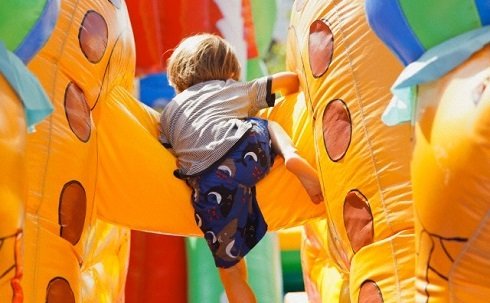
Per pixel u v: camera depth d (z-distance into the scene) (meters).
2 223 1.73
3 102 1.80
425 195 1.83
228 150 2.73
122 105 2.87
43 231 2.25
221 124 2.79
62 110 2.41
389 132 2.28
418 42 1.92
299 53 2.84
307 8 2.80
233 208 2.71
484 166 1.66
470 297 1.78
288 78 2.98
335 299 2.85
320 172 2.61
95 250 2.87
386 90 2.31
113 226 3.10
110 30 2.80
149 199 2.77
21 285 1.88
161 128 2.95
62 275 2.29
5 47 1.92
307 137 2.85
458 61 1.82
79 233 2.46
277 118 3.08
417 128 1.90
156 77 4.38
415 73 1.87
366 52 2.38
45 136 2.30
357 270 2.35
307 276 3.27
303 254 3.34
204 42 3.04
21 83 1.90
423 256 1.88
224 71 3.02
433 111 1.84
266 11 4.82
